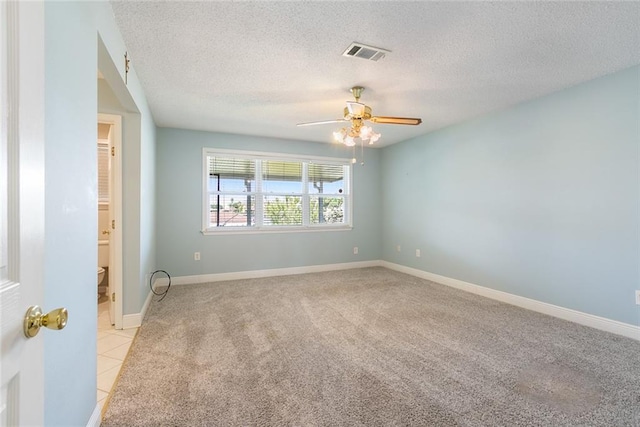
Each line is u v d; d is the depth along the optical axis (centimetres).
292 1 165
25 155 59
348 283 420
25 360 59
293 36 199
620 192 247
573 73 252
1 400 53
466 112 352
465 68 244
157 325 266
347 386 176
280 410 155
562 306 286
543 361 205
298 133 444
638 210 237
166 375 187
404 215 496
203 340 237
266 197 472
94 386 139
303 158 491
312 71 249
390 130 431
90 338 133
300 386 176
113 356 210
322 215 515
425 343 233
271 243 468
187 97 303
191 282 419
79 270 119
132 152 264
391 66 241
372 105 329
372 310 308
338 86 279
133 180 265
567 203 281
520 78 262
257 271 459
